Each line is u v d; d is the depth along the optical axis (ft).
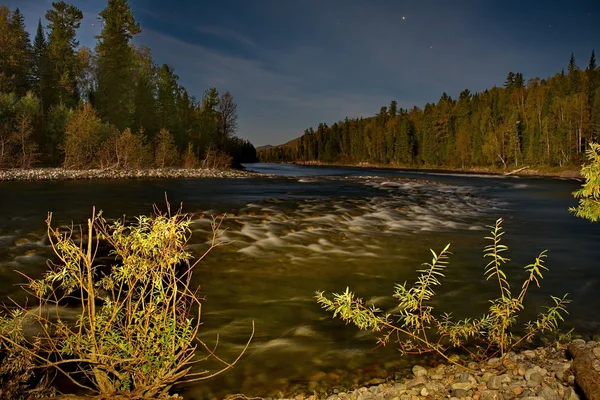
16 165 139.23
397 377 14.67
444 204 70.54
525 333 18.42
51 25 217.15
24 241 35.40
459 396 12.76
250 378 14.60
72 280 11.93
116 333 11.46
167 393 13.05
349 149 477.36
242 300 22.65
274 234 39.93
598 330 18.88
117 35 206.59
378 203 67.31
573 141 215.31
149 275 12.06
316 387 14.08
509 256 34.60
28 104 153.17
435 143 325.21
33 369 13.44
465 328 16.19
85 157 146.82
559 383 12.86
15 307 20.47
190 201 68.18
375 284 25.95
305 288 24.88
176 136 217.77
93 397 11.41
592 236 44.55
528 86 353.31
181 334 12.10
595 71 277.44
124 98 205.16
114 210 56.59
